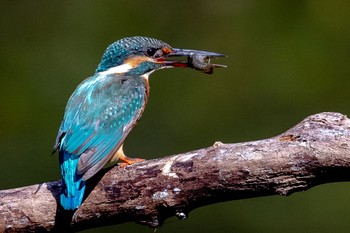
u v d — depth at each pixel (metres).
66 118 8.00
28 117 14.09
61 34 14.81
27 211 7.29
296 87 14.27
